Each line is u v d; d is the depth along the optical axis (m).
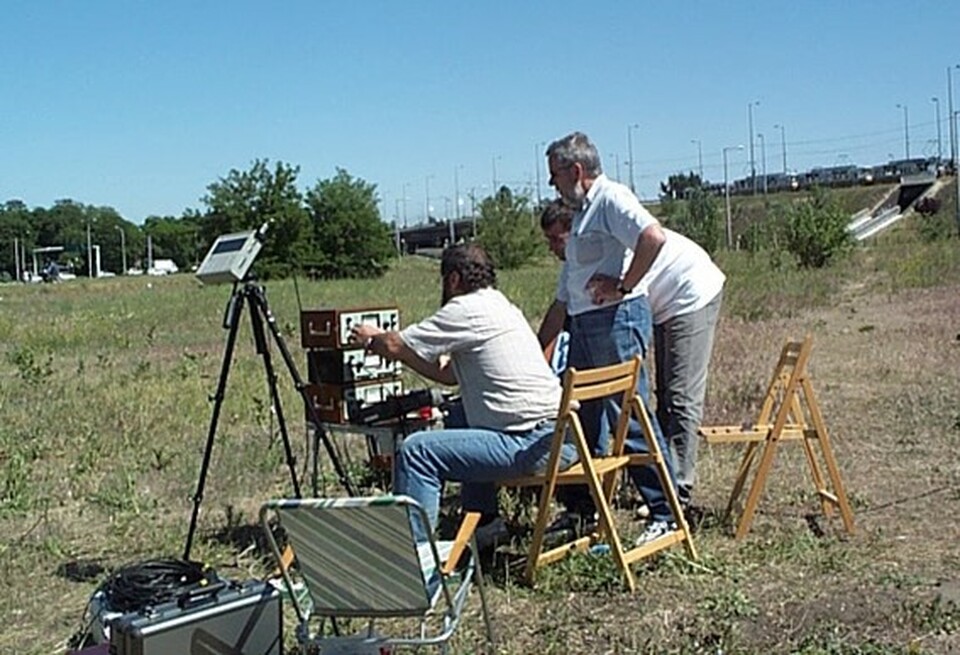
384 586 3.89
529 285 29.47
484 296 5.18
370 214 52.34
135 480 7.68
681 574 5.32
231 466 7.94
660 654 4.39
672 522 5.70
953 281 23.97
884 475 7.12
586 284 5.71
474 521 4.39
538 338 6.24
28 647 4.86
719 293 6.04
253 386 11.47
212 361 14.34
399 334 5.15
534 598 5.09
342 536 3.79
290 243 48.66
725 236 54.09
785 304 20.27
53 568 5.90
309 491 7.12
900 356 12.47
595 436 5.76
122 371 13.66
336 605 3.98
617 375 5.30
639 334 5.71
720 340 14.55
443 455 5.00
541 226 6.14
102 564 5.93
